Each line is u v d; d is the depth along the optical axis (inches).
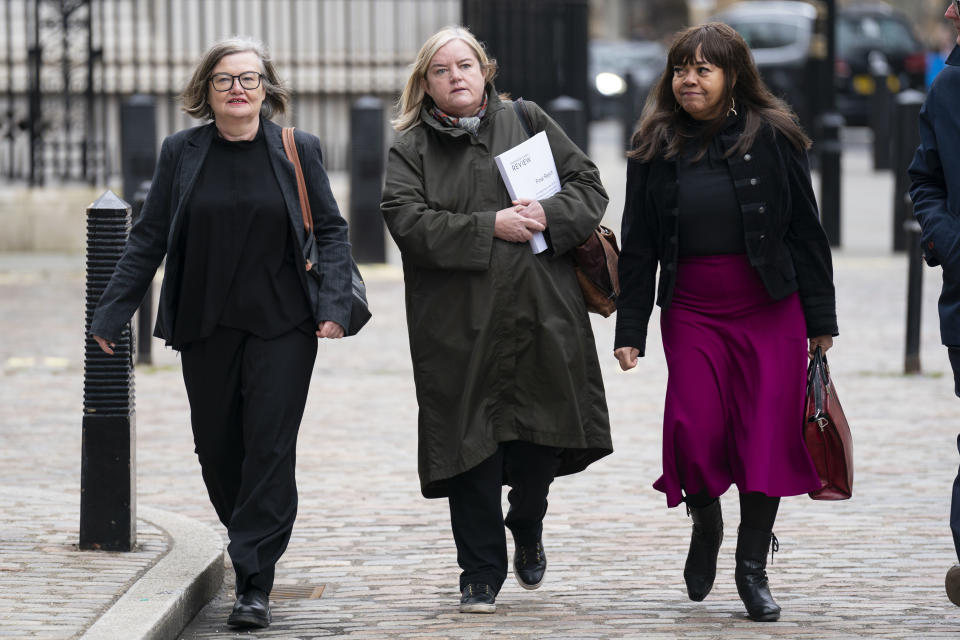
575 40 1814.7
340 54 2027.6
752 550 575.5
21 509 716.7
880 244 1863.9
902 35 3326.8
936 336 1294.3
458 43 581.0
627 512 755.4
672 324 577.3
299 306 573.9
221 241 566.6
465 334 573.3
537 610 591.2
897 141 1752.0
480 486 582.9
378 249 1669.5
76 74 1975.9
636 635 553.0
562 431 573.9
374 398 1050.7
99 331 579.8
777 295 563.2
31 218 1734.7
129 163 1611.7
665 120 573.0
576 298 587.5
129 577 595.8
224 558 650.8
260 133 576.4
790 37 3043.8
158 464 860.0
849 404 1019.9
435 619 577.9
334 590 625.0
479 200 580.4
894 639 544.7
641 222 583.8
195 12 2012.8
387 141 2038.6
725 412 569.9
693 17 7706.7
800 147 569.0
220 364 577.0
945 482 809.5
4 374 1122.0
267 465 570.9
